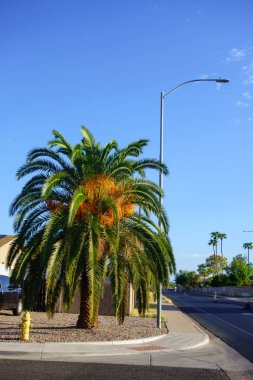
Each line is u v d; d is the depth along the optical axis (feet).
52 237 49.60
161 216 56.90
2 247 119.75
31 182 55.21
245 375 37.52
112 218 53.52
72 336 51.70
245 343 58.18
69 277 49.16
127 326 66.49
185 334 62.23
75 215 52.49
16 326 60.85
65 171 53.98
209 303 178.70
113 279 52.80
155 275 56.49
